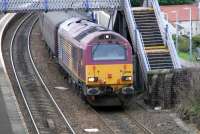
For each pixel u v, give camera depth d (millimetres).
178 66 42312
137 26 46312
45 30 68562
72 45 44688
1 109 38062
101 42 39594
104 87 39781
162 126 34562
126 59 39812
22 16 97875
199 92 36375
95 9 49125
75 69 43594
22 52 68625
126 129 34125
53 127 34438
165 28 45625
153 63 43125
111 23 52656
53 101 42562
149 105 40812
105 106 41000
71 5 49188
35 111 39312
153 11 47656
